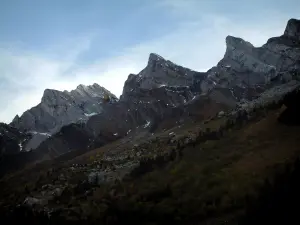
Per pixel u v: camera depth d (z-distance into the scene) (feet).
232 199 272.92
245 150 426.92
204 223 242.37
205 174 383.24
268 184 240.32
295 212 178.29
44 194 505.25
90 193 454.81
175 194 340.18
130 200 342.85
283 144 398.21
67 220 333.01
